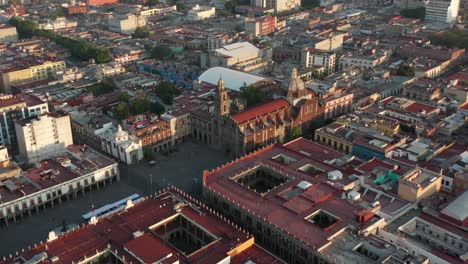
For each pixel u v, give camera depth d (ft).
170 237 638.12
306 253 570.87
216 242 570.87
